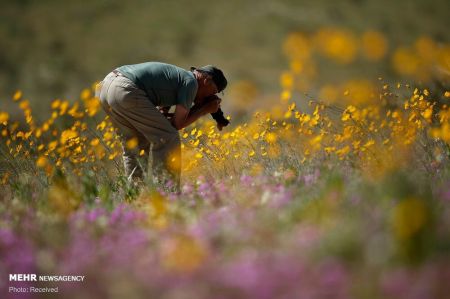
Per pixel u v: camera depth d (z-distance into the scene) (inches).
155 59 4237.2
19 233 480.7
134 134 734.5
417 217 340.5
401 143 606.2
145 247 424.2
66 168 721.0
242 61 4035.4
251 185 566.9
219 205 536.4
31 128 779.4
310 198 481.4
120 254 411.8
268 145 695.7
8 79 3641.7
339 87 714.2
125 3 4798.2
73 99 3449.8
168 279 352.5
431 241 345.4
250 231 414.3
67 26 4498.0
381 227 379.6
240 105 1167.0
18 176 707.4
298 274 335.9
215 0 4918.8
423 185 494.0
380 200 436.8
